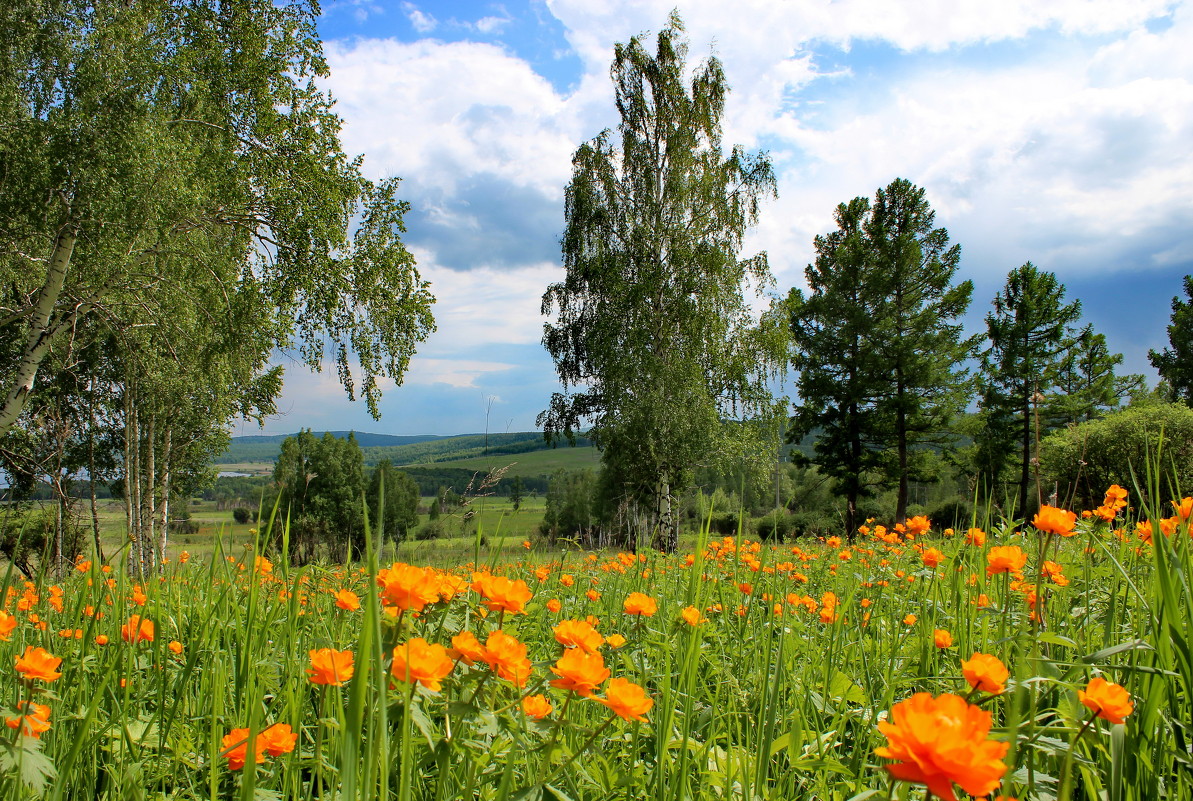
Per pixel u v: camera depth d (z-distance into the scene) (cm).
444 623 157
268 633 211
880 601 307
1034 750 117
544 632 252
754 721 166
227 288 1389
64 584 284
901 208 3139
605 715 164
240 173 1247
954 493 3020
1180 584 125
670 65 2075
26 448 1478
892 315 3030
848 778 142
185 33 1237
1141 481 845
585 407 2125
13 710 129
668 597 344
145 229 1189
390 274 1464
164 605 251
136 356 1430
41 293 1170
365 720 115
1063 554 316
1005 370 3066
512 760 105
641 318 1952
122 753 142
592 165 2098
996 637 200
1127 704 106
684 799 125
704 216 2055
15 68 1120
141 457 2039
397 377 1516
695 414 1858
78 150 1069
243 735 126
